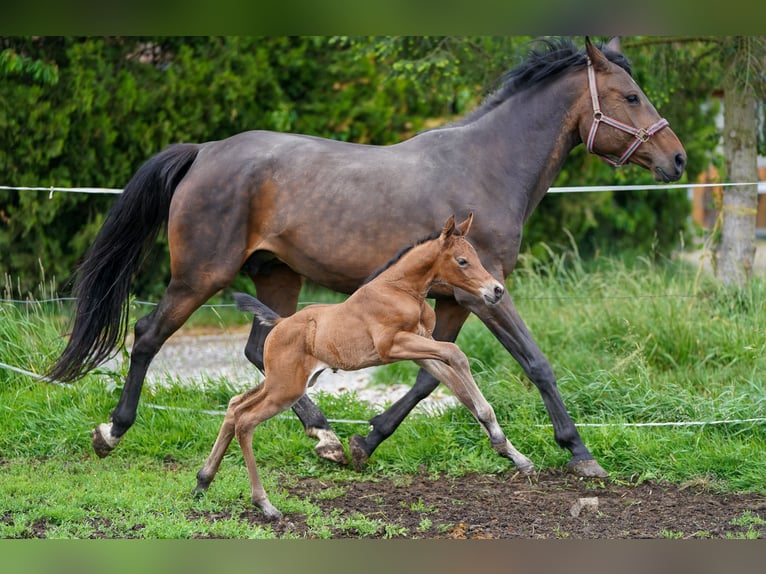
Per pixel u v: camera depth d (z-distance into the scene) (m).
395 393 12.57
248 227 9.02
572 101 9.02
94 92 16.16
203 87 16.97
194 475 8.92
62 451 9.77
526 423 9.75
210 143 9.44
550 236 19.17
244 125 17.55
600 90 8.93
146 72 16.81
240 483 8.62
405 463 9.36
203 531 7.42
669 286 13.48
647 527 7.71
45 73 14.99
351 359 7.73
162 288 17.53
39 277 16.50
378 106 18.02
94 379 11.01
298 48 17.56
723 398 10.41
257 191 8.95
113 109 16.53
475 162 8.88
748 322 12.09
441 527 7.63
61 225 16.77
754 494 8.58
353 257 8.77
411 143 9.14
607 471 9.10
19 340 11.43
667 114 14.95
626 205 19.78
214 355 14.76
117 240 9.40
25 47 15.74
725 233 13.67
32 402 10.44
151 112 16.84
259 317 7.81
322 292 17.84
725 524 7.78
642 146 8.88
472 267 7.70
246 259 9.14
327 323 7.70
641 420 10.21
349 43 17.52
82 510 7.82
